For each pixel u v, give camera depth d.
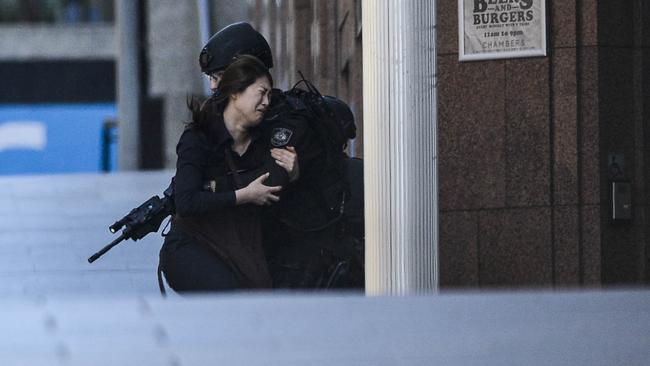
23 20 173.25
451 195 30.30
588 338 20.14
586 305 21.80
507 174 30.23
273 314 20.73
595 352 19.69
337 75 58.00
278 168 25.77
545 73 30.19
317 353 18.80
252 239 26.05
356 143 50.09
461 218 30.30
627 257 30.48
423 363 18.75
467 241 30.27
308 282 26.28
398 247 27.31
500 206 30.23
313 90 26.55
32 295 37.84
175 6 109.50
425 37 27.38
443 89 30.30
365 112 27.72
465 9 30.27
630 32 30.52
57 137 165.12
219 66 27.17
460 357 19.27
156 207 26.45
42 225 58.16
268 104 25.94
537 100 30.20
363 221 27.91
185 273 25.89
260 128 26.00
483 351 19.52
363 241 27.78
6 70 169.38
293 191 26.25
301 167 26.03
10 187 80.81
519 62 30.20
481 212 30.27
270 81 26.03
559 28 30.23
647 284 30.55
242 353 19.03
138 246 49.50
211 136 25.88
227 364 18.50
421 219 27.34
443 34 30.34
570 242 30.23
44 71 169.75
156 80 110.81
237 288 25.84
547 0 30.20
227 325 20.06
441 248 30.30
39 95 168.62
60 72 169.88
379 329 20.06
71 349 18.88
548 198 30.23
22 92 168.75
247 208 26.00
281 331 19.73
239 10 99.25
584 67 30.20
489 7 30.20
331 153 26.28
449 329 20.23
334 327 20.08
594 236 30.19
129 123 106.62
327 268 26.41
